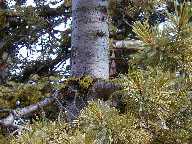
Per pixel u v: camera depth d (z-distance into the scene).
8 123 4.30
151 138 2.73
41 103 4.48
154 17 5.84
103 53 4.55
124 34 7.23
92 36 4.52
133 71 2.64
